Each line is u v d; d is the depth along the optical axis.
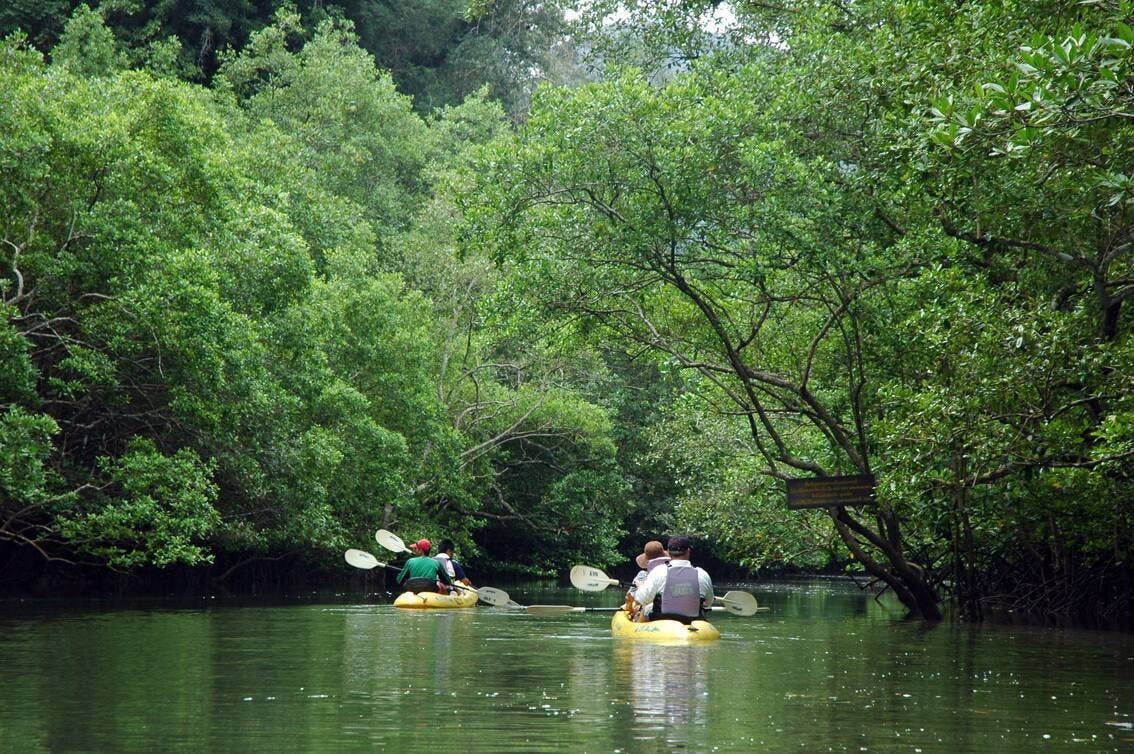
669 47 22.89
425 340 31.91
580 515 38.75
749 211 15.92
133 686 8.06
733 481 24.62
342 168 40.19
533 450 40.12
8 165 17.89
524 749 5.73
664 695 7.79
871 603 25.95
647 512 44.44
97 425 22.05
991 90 10.30
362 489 28.00
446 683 8.34
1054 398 14.15
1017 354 12.84
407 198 43.41
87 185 19.33
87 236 18.88
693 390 22.30
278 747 5.75
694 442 26.77
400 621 15.65
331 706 7.13
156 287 18.70
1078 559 18.39
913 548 21.31
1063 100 9.12
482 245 17.44
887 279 16.20
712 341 19.81
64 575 23.95
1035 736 6.38
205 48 43.03
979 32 12.88
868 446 18.75
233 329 21.20
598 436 38.06
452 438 32.56
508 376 40.50
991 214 13.39
